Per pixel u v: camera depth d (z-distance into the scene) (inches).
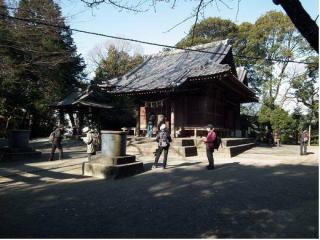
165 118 746.2
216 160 530.3
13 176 378.0
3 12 476.4
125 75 867.4
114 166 360.5
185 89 689.0
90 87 1120.2
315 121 1336.1
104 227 191.0
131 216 213.0
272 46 1320.1
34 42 546.0
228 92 841.5
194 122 703.7
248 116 1435.8
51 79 936.9
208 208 229.9
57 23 517.0
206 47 845.2
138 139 704.4
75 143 924.0
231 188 296.5
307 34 167.0
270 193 275.3
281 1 168.7
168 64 850.8
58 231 183.8
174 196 267.6
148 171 409.4
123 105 1245.1
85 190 295.0
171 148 593.6
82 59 1191.6
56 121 1374.3
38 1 494.6
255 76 1376.7
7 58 576.4
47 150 738.8
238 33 1454.2
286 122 1195.9
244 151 701.9
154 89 654.5
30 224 196.7
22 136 572.1
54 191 291.3
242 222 198.5
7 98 1015.6
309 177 354.3
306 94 1301.7
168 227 190.4
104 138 396.8
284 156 607.2
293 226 189.8
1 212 223.0
